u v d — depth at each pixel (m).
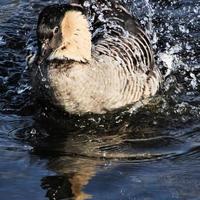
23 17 18.00
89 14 14.51
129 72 13.39
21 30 17.28
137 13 17.69
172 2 18.27
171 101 13.73
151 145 11.96
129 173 10.84
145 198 10.03
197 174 10.80
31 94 13.99
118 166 11.09
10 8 18.59
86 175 10.75
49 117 13.02
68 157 11.45
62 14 12.26
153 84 13.95
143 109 13.33
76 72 12.38
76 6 12.58
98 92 12.69
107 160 11.34
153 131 12.52
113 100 12.98
